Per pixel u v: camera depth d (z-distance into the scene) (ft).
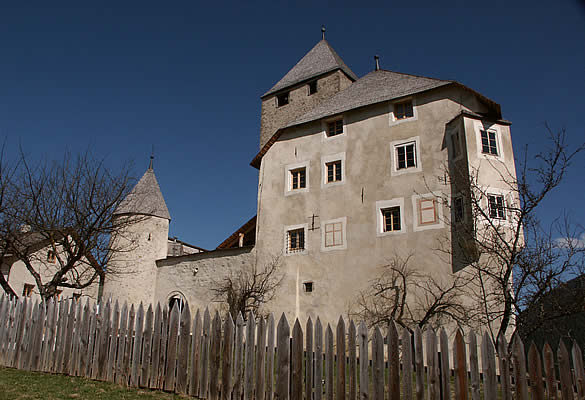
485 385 19.19
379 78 77.92
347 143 72.95
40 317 32.12
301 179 76.69
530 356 19.12
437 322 56.39
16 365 32.14
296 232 73.72
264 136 102.53
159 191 97.19
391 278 61.98
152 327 26.78
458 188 60.18
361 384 20.72
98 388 25.50
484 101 65.16
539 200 35.96
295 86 100.48
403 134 68.08
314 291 67.87
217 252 80.79
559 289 34.27
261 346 22.95
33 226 47.52
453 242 58.54
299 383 21.84
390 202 65.62
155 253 90.74
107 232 51.29
